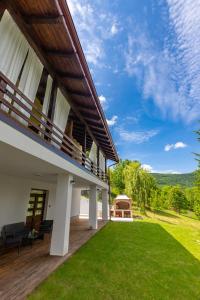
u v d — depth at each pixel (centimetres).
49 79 551
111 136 1094
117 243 844
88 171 916
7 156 425
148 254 709
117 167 3622
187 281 488
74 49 458
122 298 387
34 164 512
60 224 619
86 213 1847
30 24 406
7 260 541
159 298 397
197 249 819
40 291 386
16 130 350
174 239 1000
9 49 375
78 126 1094
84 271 507
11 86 359
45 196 1095
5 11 363
